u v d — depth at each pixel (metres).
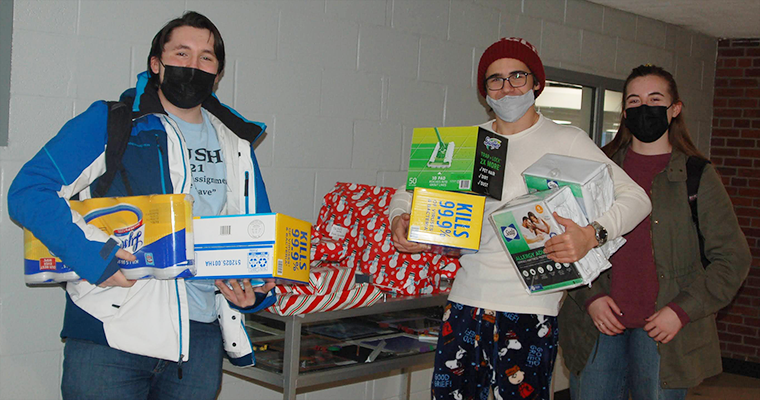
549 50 3.79
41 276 1.47
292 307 2.01
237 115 1.82
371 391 3.10
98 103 1.50
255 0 2.53
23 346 2.09
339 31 2.81
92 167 1.46
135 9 2.24
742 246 1.92
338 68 2.82
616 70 4.25
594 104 4.17
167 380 1.63
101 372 1.46
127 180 1.50
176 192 1.55
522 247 1.71
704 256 1.97
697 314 1.89
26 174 1.38
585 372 2.08
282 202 2.68
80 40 2.14
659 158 2.07
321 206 2.76
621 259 2.03
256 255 1.50
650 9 4.17
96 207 1.43
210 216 1.55
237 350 1.78
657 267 1.97
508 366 1.81
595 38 4.07
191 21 1.60
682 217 1.96
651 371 1.97
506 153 1.88
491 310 1.81
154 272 1.40
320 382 2.10
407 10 3.06
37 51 2.06
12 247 2.06
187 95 1.59
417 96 3.15
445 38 3.25
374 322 2.57
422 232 1.79
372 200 2.53
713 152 5.11
